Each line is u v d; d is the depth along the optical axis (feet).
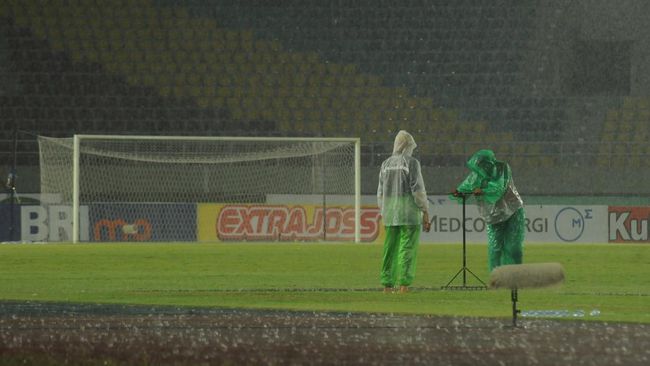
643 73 360.07
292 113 345.10
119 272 154.92
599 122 344.90
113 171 307.78
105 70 348.38
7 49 346.74
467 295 115.03
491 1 367.86
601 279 147.13
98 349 56.39
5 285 133.39
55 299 109.70
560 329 70.33
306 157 317.63
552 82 359.46
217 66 355.77
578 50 361.92
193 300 106.32
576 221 295.28
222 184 310.86
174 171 311.68
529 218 294.66
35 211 281.95
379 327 72.49
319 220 296.51
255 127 339.98
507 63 359.66
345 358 52.47
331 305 98.73
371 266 167.12
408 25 365.61
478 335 65.57
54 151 284.82
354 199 300.20
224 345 59.16
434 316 83.66
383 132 343.26
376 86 354.54
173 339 63.05
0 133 322.14
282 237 291.79
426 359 52.06
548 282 69.87
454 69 358.64
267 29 364.58
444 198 291.99
